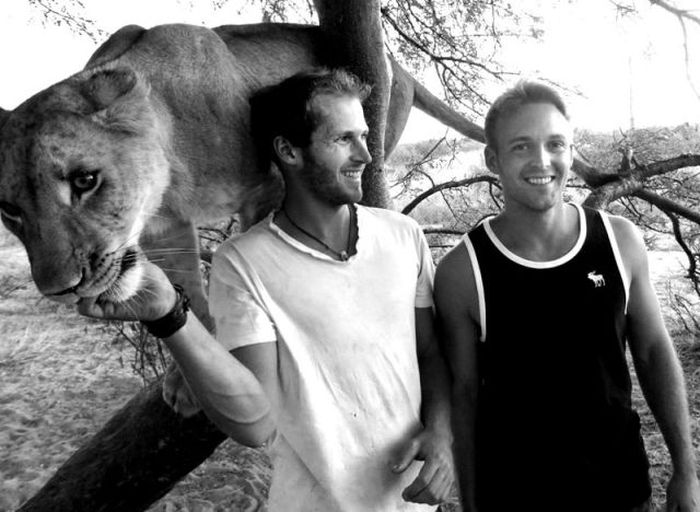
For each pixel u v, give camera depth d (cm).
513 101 218
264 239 201
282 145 203
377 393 202
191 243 298
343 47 309
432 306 227
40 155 227
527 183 214
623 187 531
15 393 1214
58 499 354
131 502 364
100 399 1184
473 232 227
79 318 1605
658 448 812
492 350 226
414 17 579
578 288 217
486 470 234
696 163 555
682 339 1083
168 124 278
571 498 223
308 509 207
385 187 335
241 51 316
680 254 1473
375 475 205
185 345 161
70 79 251
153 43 286
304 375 195
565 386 220
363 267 202
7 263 1848
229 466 922
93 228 230
